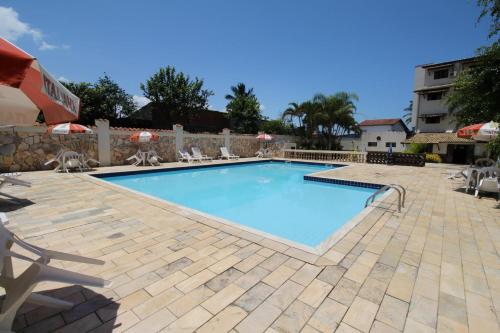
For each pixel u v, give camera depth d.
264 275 2.76
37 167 10.38
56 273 1.78
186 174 12.95
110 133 12.64
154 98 28.09
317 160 18.59
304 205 7.71
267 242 3.61
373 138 28.92
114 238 3.70
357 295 2.43
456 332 1.99
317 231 5.73
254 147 21.70
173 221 4.43
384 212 5.32
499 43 7.25
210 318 2.08
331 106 25.47
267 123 30.48
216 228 4.12
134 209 5.10
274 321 2.07
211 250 3.35
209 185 10.46
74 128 9.80
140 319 2.06
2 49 1.50
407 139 25.03
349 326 2.03
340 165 16.38
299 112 26.39
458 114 11.84
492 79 8.59
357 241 3.75
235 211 7.11
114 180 10.49
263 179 11.94
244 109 30.92
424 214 5.18
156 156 13.62
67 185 7.37
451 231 4.23
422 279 2.74
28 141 10.11
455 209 5.59
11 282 1.81
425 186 8.51
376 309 2.24
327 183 10.32
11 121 2.61
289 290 2.49
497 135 6.45
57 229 4.02
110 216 4.67
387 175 11.18
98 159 12.23
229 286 2.54
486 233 4.15
